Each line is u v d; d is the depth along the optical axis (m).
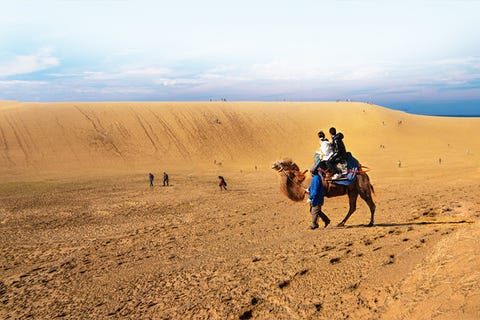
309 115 117.75
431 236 7.78
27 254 11.95
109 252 10.83
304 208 17.75
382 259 6.60
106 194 35.12
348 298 5.35
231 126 102.44
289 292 5.86
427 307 4.26
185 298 6.24
